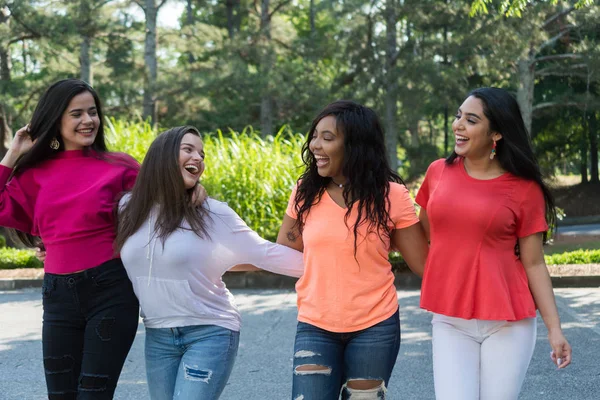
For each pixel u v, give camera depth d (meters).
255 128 32.75
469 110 3.29
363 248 3.19
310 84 29.02
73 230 3.36
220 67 28.47
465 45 25.22
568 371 5.93
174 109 28.33
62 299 3.36
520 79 28.19
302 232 3.33
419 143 34.31
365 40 27.20
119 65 28.30
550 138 37.06
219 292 3.34
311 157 3.34
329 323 3.19
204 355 3.21
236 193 12.08
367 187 3.20
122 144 13.80
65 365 3.38
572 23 27.45
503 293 3.23
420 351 6.68
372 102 27.02
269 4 33.81
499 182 3.30
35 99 24.48
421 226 3.59
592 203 36.06
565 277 10.22
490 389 3.23
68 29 22.19
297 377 3.20
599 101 29.77
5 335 7.67
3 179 3.57
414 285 10.43
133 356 6.76
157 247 3.21
